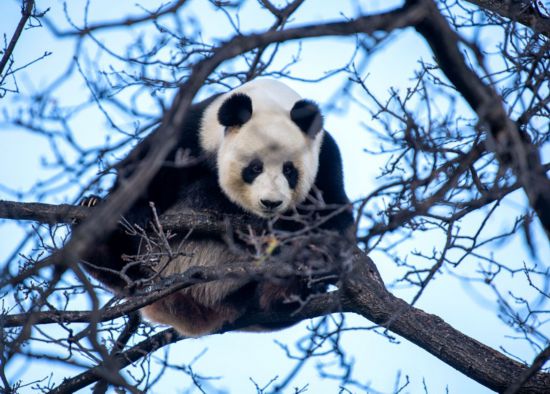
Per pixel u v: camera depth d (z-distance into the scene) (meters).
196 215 13.82
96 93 11.37
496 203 9.47
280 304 14.11
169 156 14.78
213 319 14.63
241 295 14.22
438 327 12.20
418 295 9.52
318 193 11.00
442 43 9.32
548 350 9.68
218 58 7.57
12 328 11.20
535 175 9.24
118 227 13.70
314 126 14.22
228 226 13.51
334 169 15.50
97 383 12.85
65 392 12.72
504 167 9.51
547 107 10.41
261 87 14.91
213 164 15.05
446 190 9.14
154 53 13.39
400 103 10.03
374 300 12.52
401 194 9.55
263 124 14.17
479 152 9.56
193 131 15.20
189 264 14.76
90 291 7.90
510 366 11.67
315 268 11.97
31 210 11.97
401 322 12.30
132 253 14.11
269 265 11.04
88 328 9.92
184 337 14.89
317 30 7.95
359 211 9.06
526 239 9.20
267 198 13.76
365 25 7.98
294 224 14.66
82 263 13.82
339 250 10.74
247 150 14.15
